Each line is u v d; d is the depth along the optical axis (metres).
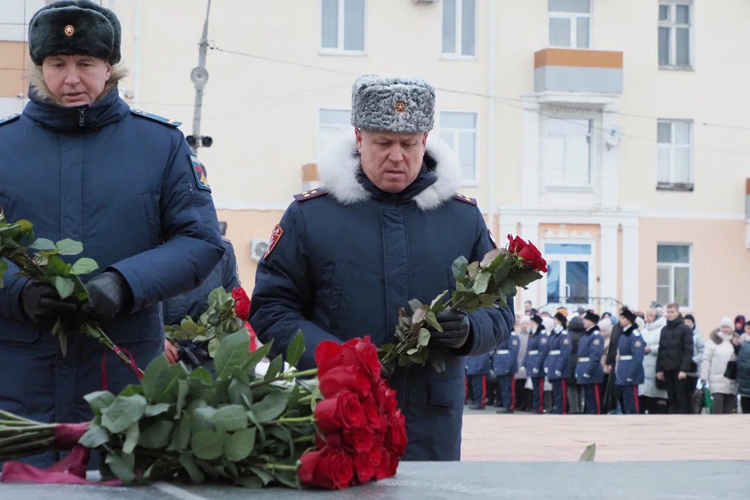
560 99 25.84
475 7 25.94
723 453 8.17
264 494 2.20
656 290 26.91
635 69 26.78
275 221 24.72
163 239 3.59
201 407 2.31
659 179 27.05
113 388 3.42
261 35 24.62
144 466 2.31
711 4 27.19
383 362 3.68
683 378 15.98
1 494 2.05
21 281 3.18
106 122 3.52
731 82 27.31
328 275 3.87
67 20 3.43
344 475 2.27
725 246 27.28
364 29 25.34
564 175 26.42
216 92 24.42
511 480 2.43
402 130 3.81
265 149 24.69
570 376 17.70
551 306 26.09
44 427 2.39
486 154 25.95
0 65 13.49
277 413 2.33
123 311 3.30
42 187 3.44
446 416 3.86
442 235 3.94
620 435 9.72
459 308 3.61
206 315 4.79
